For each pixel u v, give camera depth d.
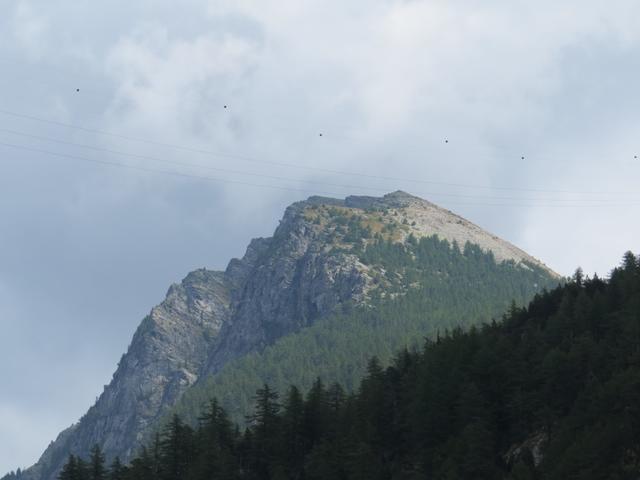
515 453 178.75
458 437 184.62
